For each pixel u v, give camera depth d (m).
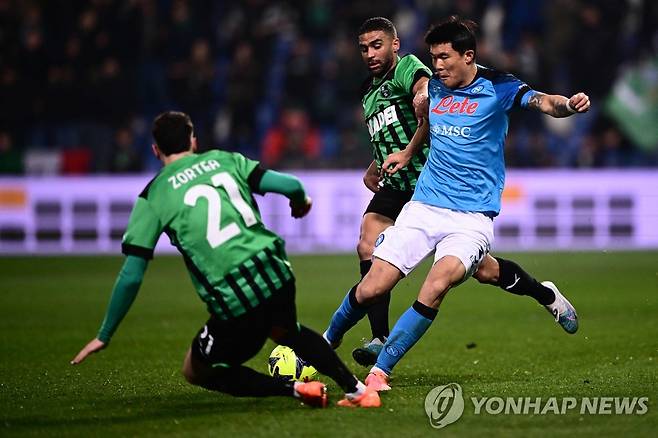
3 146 67.75
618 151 68.75
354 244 64.31
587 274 49.09
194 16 70.69
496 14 71.94
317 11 72.75
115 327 18.19
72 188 65.12
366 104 25.16
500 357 27.02
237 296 18.17
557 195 63.94
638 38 69.44
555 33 68.88
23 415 19.78
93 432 18.20
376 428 17.92
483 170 21.81
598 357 26.41
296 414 19.19
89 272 53.06
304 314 37.00
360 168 67.75
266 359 27.44
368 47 24.30
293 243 64.69
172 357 27.52
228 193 18.41
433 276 21.33
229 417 19.14
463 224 21.67
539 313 36.59
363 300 22.11
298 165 67.81
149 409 20.17
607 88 68.62
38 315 37.41
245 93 67.69
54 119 68.12
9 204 65.56
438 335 31.50
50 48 69.38
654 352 26.94
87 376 24.53
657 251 60.81
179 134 18.83
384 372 21.61
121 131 67.12
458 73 21.67
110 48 67.62
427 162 22.53
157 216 18.28
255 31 69.88
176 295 43.50
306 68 69.00
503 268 23.89
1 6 68.50
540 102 20.84
